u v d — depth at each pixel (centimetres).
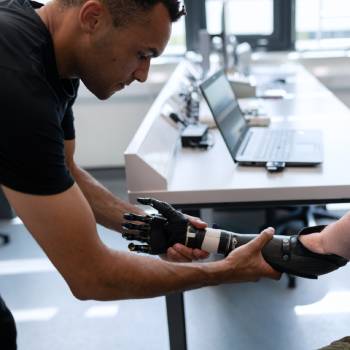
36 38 94
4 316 121
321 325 209
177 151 192
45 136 88
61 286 248
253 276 119
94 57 99
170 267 108
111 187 377
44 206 91
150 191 156
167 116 196
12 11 96
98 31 95
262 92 277
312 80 305
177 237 126
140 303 232
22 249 288
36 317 226
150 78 370
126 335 211
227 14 318
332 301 224
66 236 94
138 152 155
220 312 221
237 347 198
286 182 156
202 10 397
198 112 226
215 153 187
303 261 118
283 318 214
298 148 180
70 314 226
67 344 207
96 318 223
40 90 88
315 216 288
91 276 99
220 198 155
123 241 290
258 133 202
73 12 96
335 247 116
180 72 289
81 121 383
